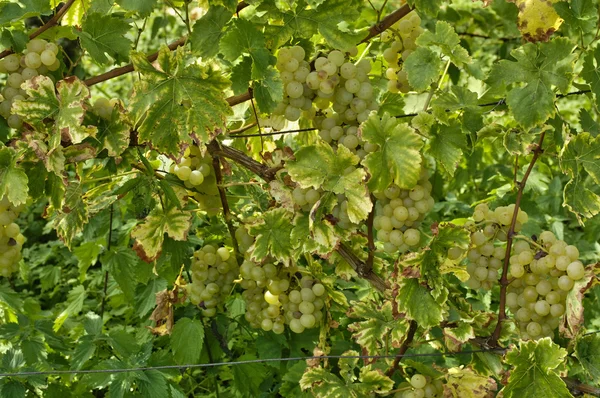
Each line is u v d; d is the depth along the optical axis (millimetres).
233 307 2021
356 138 1643
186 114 1608
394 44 1724
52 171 1602
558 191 2502
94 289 2619
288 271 1767
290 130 1799
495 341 1657
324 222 1618
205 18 1655
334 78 1623
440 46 1621
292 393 1893
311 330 1921
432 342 1762
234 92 1614
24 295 2867
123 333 1927
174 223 1741
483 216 1678
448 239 1588
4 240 1707
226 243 1890
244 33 1594
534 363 1584
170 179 1766
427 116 1610
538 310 1629
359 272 1713
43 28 1630
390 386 1707
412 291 1612
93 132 1560
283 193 1667
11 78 1600
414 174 1572
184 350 1818
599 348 1642
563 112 3102
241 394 1944
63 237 1737
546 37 1631
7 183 1568
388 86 1764
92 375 1870
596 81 1667
